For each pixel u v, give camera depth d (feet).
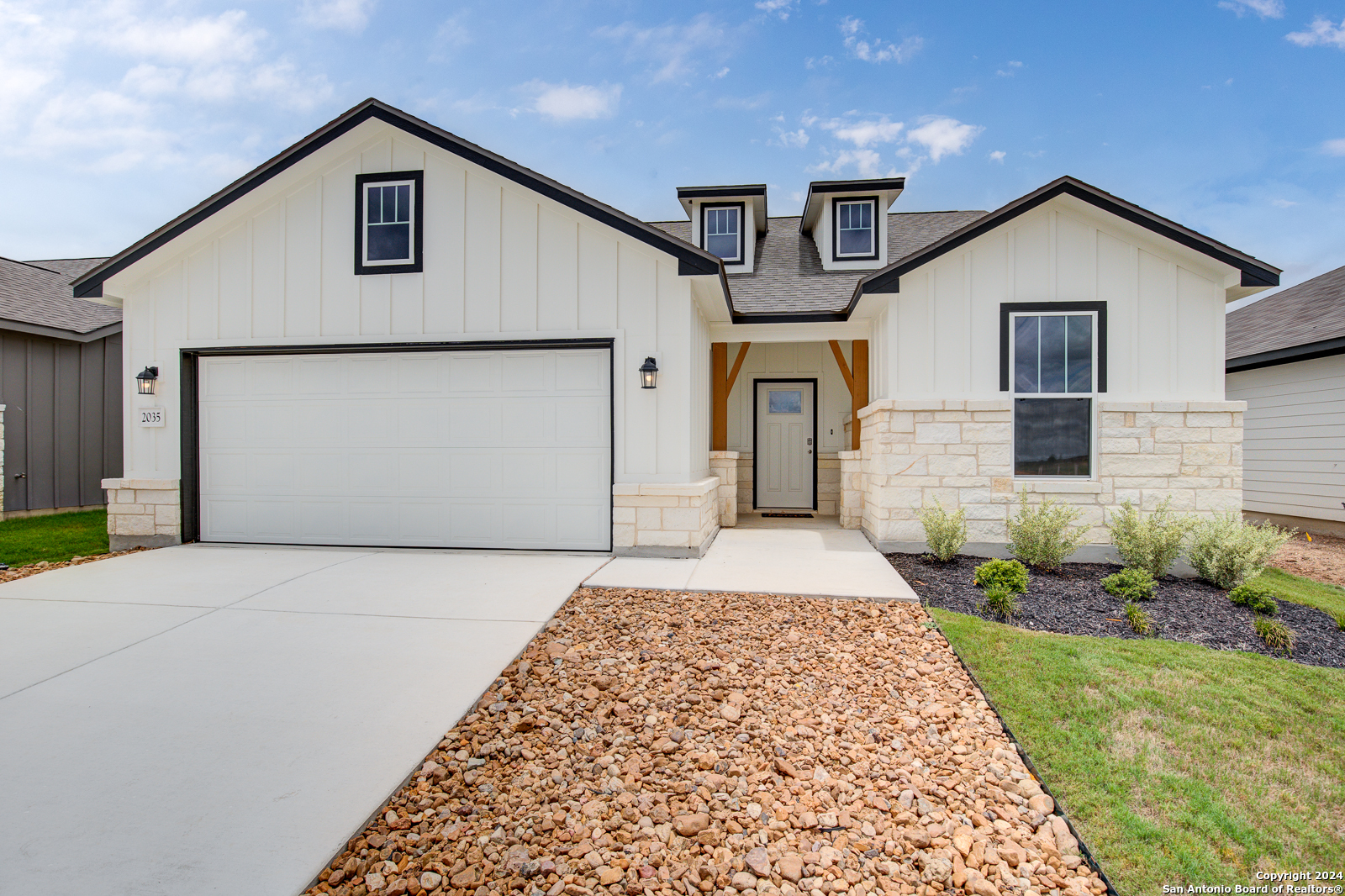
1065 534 23.70
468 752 10.27
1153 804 9.29
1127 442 24.03
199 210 25.08
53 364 37.04
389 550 25.31
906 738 10.87
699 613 17.10
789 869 7.68
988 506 24.62
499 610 16.99
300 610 16.99
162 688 12.19
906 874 7.73
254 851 7.71
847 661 14.03
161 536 26.43
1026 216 24.48
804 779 9.65
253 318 25.91
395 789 9.11
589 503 24.71
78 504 38.34
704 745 10.56
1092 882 7.74
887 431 25.00
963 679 13.12
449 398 25.32
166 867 7.41
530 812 8.84
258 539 26.40
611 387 24.40
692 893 7.39
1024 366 24.70
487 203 24.70
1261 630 15.60
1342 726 11.34
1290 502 33.63
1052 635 15.66
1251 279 23.26
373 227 25.30
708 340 30.83
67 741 10.22
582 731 10.95
